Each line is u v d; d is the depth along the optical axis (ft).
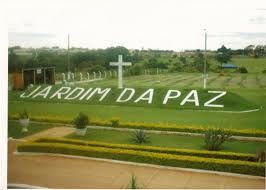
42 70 86.53
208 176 40.96
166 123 57.47
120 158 45.50
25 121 58.39
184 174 41.60
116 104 69.21
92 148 47.24
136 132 52.54
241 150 47.50
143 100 68.59
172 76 75.51
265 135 51.44
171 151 45.96
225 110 61.52
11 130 59.06
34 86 77.92
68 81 86.28
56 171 42.70
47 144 49.06
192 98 65.72
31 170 43.21
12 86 80.07
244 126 54.75
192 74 73.20
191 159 42.75
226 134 50.21
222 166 41.42
